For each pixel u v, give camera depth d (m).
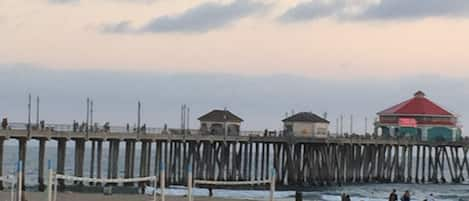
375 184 141.25
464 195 131.88
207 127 135.88
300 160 130.12
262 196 109.88
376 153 142.00
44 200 79.25
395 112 159.50
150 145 112.50
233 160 123.81
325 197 114.31
